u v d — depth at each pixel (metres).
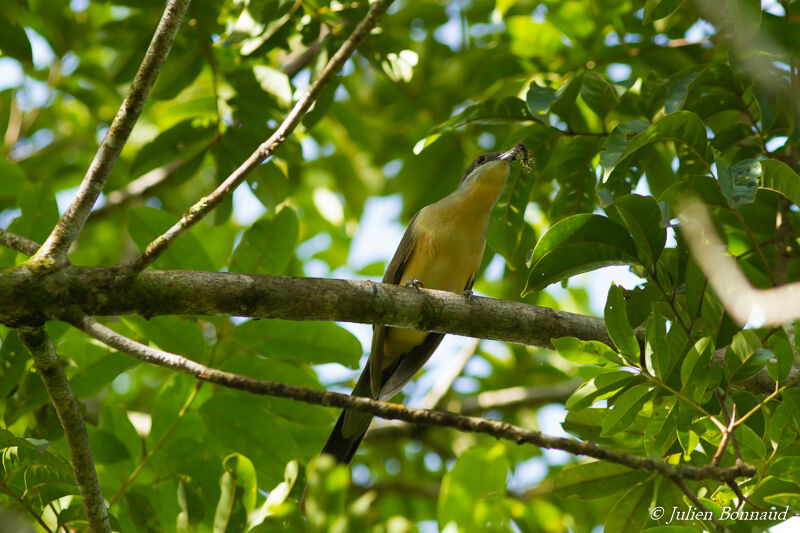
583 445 6.15
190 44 11.13
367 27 7.69
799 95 9.30
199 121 11.73
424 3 14.05
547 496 12.34
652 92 10.38
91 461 6.59
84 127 17.05
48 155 16.36
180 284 6.96
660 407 7.48
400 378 11.62
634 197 7.07
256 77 11.38
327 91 10.80
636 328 8.50
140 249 9.27
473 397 15.17
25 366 8.82
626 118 11.29
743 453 7.31
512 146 10.51
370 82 16.08
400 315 7.95
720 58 10.50
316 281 7.59
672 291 7.69
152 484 8.99
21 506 7.62
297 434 10.34
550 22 12.08
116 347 6.25
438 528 7.02
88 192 6.66
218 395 9.17
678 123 7.32
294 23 10.76
